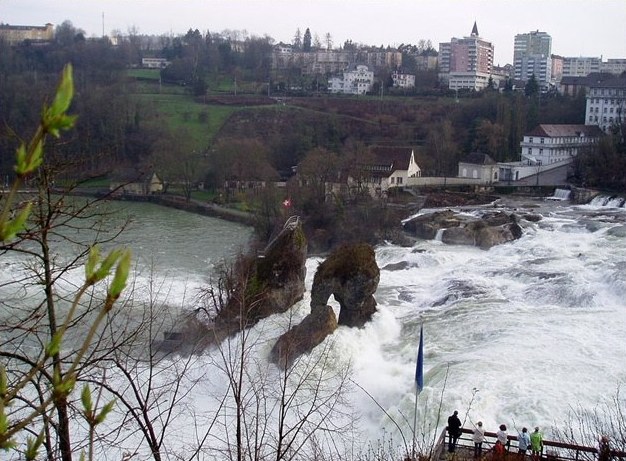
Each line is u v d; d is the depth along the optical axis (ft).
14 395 15.31
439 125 441.68
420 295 171.32
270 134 467.11
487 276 179.73
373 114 514.27
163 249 244.83
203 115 505.25
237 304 141.28
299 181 300.40
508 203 302.86
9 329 38.81
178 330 135.74
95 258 14.83
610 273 157.58
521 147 405.18
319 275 140.56
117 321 126.52
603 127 435.94
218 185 369.09
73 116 13.44
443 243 236.43
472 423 88.94
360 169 310.04
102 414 16.34
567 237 222.69
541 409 95.45
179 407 98.48
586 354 115.96
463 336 132.67
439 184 339.98
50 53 654.53
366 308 138.41
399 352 127.95
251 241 256.52
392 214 257.14
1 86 400.26
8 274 163.63
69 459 36.88
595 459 74.08
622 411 93.71
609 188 322.75
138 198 358.23
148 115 454.81
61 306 144.97
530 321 136.87
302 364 116.26
